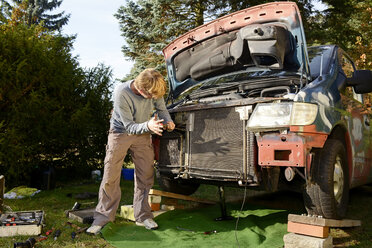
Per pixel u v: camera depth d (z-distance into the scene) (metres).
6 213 3.35
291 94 2.79
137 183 3.29
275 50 3.00
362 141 3.79
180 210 3.86
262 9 3.21
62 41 6.69
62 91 6.03
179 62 3.98
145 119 3.24
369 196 4.87
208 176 3.06
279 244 2.70
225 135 2.98
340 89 3.39
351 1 11.77
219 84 3.88
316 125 2.62
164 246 2.72
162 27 11.16
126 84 3.11
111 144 3.12
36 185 5.54
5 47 5.35
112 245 2.75
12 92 5.31
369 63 8.77
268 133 2.63
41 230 3.07
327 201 2.71
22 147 5.23
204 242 2.80
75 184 6.14
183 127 3.31
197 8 11.37
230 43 3.51
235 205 4.20
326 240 2.49
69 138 6.12
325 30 11.16
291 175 2.53
